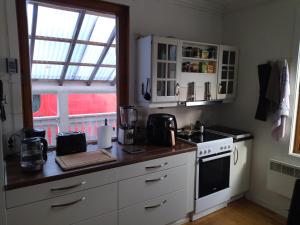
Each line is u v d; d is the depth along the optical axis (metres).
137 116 2.55
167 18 2.62
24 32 1.90
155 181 2.04
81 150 2.01
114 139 2.49
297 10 2.32
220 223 2.43
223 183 2.61
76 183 1.62
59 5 2.08
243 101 2.96
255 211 2.67
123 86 2.52
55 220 1.57
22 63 1.92
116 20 2.37
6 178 1.47
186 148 2.22
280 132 2.47
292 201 1.39
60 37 2.81
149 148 2.20
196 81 2.58
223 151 2.53
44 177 1.50
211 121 3.30
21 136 1.88
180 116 2.96
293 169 2.40
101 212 1.77
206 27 3.01
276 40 2.54
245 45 2.88
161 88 2.35
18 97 1.88
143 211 2.01
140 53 2.38
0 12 1.75
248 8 2.81
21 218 1.45
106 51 3.23
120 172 1.82
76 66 3.33
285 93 2.38
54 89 3.13
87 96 3.41
